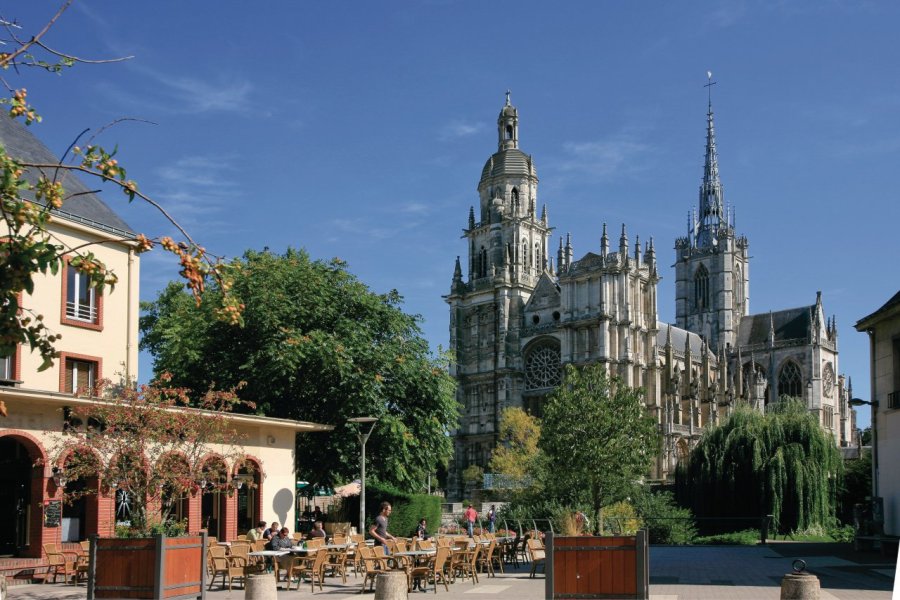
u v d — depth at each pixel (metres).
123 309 43.28
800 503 67.25
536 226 139.12
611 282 121.31
